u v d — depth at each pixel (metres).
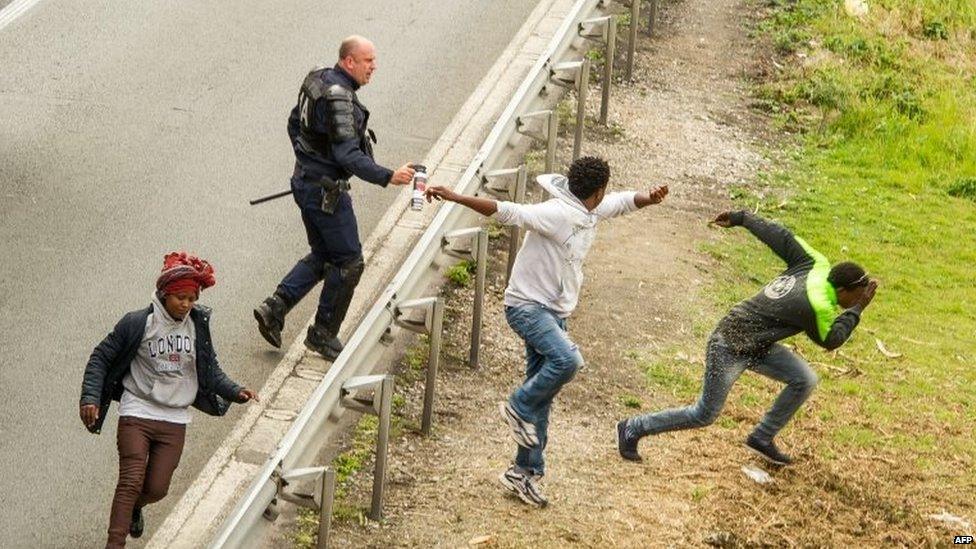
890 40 24.89
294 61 19.30
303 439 10.03
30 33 19.45
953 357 15.95
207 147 16.80
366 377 10.57
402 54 19.88
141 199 15.49
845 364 15.34
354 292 14.17
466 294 14.56
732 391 13.91
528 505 11.32
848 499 12.31
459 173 16.67
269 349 13.09
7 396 11.98
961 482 12.98
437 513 11.06
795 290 11.70
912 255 18.45
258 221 15.34
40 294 13.52
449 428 12.32
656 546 11.01
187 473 11.30
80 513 10.73
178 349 9.92
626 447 12.23
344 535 10.60
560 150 18.14
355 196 16.19
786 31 23.80
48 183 15.62
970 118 22.78
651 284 15.79
